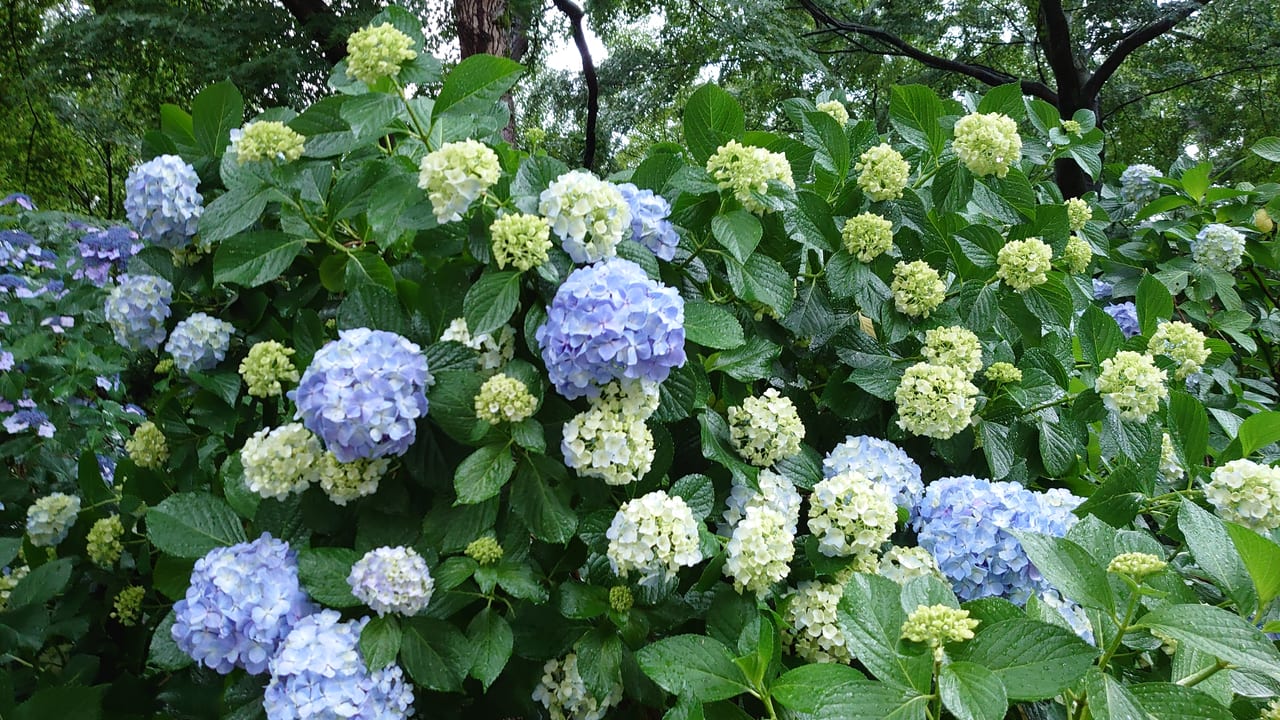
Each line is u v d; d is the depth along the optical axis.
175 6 9.87
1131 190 3.73
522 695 1.53
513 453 1.43
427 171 1.42
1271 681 1.17
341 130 1.65
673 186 1.74
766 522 1.43
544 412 1.49
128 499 2.04
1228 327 3.06
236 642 1.34
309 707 1.22
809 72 12.76
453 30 10.16
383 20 1.68
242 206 1.60
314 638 1.29
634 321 1.32
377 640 1.32
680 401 1.54
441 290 1.55
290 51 9.11
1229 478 1.52
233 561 1.39
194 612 1.34
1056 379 2.00
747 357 1.73
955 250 2.13
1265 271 3.56
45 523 2.21
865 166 2.03
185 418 2.08
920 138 2.23
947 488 1.67
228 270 1.58
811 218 1.93
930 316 2.02
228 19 9.61
